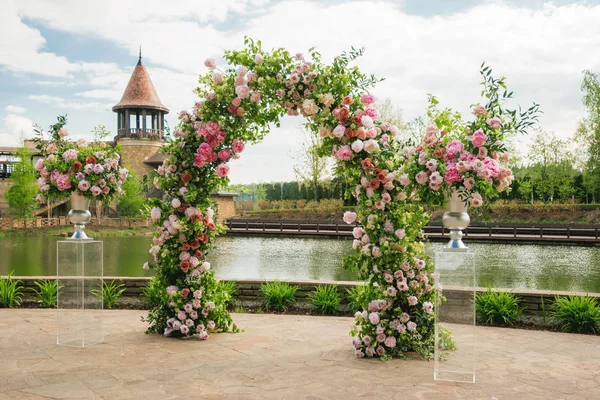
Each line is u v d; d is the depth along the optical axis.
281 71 4.86
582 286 12.19
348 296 6.78
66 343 4.90
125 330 5.57
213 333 5.44
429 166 4.00
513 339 5.29
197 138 5.23
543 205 36.50
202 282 5.40
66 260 4.93
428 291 4.66
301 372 4.06
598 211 34.38
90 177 5.13
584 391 3.64
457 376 3.87
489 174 3.78
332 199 44.84
